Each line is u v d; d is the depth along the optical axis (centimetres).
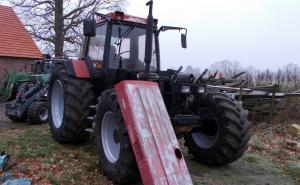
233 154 609
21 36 2292
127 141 498
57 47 2038
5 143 748
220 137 614
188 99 638
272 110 1124
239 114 609
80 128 714
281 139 956
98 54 725
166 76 638
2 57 2122
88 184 532
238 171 632
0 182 534
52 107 804
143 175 452
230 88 1104
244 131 604
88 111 715
